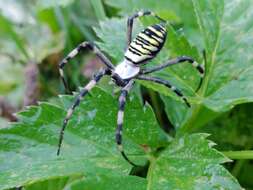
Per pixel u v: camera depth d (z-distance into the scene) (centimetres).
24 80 18
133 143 12
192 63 13
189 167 11
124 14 16
